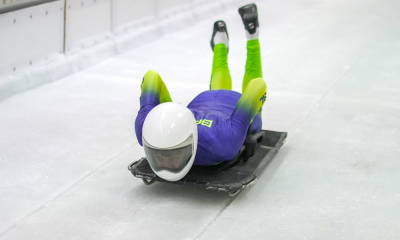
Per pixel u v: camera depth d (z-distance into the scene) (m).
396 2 10.37
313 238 2.52
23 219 2.79
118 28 7.09
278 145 3.42
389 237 2.51
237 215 2.76
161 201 2.94
